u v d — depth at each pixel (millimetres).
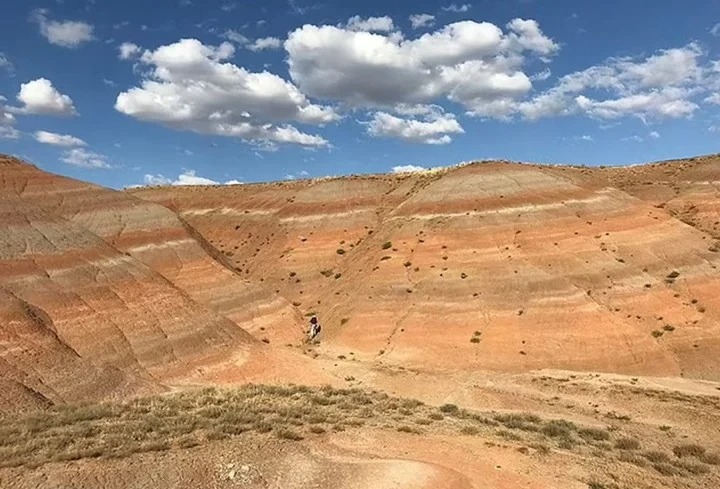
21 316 35781
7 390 28938
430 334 57344
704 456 23969
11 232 44656
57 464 15508
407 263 68062
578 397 39688
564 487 16938
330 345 58844
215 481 14820
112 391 33625
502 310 58375
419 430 22047
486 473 17188
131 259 49719
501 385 44188
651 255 63062
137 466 15469
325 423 21969
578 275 61000
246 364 42594
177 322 44125
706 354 50469
